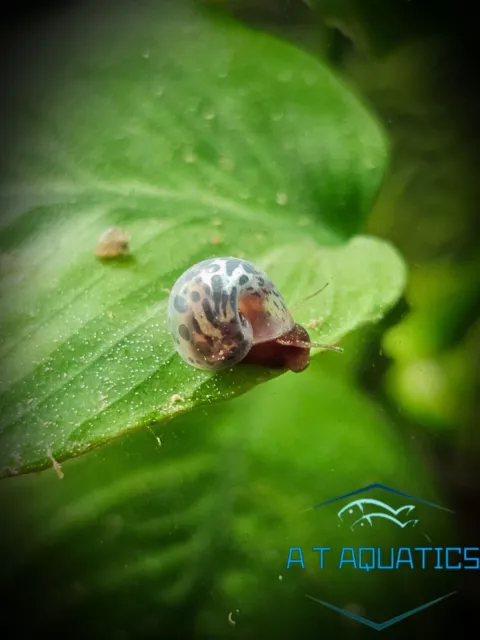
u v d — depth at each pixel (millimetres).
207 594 77
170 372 68
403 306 82
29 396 66
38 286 73
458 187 92
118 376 68
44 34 87
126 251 75
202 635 75
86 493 82
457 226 90
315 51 96
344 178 81
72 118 83
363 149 82
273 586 77
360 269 75
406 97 94
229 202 80
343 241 79
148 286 73
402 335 84
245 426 82
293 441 81
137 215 78
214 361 68
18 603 78
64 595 78
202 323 67
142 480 82
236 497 80
